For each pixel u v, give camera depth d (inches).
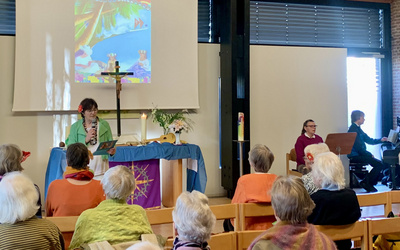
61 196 124.0
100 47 267.6
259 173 136.9
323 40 328.2
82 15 264.8
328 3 327.0
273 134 306.0
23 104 254.5
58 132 265.0
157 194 234.4
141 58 275.0
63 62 261.3
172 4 281.0
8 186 88.0
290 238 77.2
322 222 110.7
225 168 287.0
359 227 114.0
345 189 114.2
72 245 99.0
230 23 276.2
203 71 293.6
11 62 258.1
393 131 306.5
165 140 240.2
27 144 260.4
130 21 273.0
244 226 126.7
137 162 226.8
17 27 253.6
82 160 128.6
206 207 83.4
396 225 116.8
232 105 276.7
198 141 292.5
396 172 318.0
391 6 341.7
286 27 319.0
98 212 101.1
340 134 263.0
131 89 273.3
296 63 310.5
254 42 311.4
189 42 284.0
